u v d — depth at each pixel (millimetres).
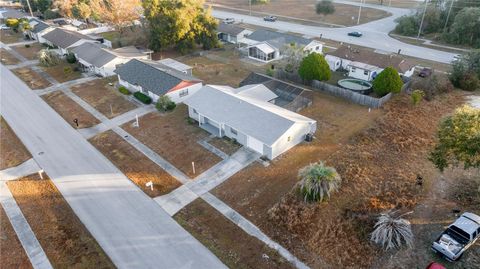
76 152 34281
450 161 25828
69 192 28734
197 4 64062
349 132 36250
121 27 72375
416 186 27875
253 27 82125
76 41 62625
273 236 23984
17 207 27203
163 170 31172
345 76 52875
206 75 53688
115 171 31266
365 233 23500
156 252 23000
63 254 22969
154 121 39656
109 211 26594
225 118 34844
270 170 30547
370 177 29016
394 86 41219
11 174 31234
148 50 61906
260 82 45125
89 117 41031
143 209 26688
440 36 67688
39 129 38719
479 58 45875
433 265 20125
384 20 84688
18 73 55562
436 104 41531
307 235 23734
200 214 26109
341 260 21984
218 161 32031
